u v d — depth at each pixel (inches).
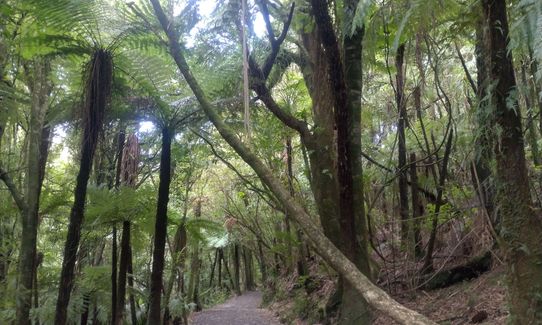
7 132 268.1
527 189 128.9
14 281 229.9
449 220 282.0
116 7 206.4
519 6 91.7
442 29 235.6
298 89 358.3
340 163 183.8
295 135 410.3
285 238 430.6
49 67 202.7
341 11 199.9
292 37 292.2
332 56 174.9
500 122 129.6
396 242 349.1
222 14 208.1
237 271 1027.3
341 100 179.6
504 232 131.4
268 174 94.3
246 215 674.2
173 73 227.5
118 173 276.2
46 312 260.8
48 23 179.6
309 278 446.9
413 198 305.6
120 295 253.8
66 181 338.3
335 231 270.5
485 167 220.1
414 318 69.9
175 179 416.8
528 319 123.7
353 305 181.9
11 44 185.9
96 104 173.5
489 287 230.1
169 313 360.8
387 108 374.0
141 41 191.9
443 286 272.4
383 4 173.0
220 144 379.9
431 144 327.9
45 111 204.8
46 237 373.1
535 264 125.3
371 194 388.5
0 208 239.9
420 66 198.8
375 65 245.8
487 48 131.3
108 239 371.6
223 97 246.4
